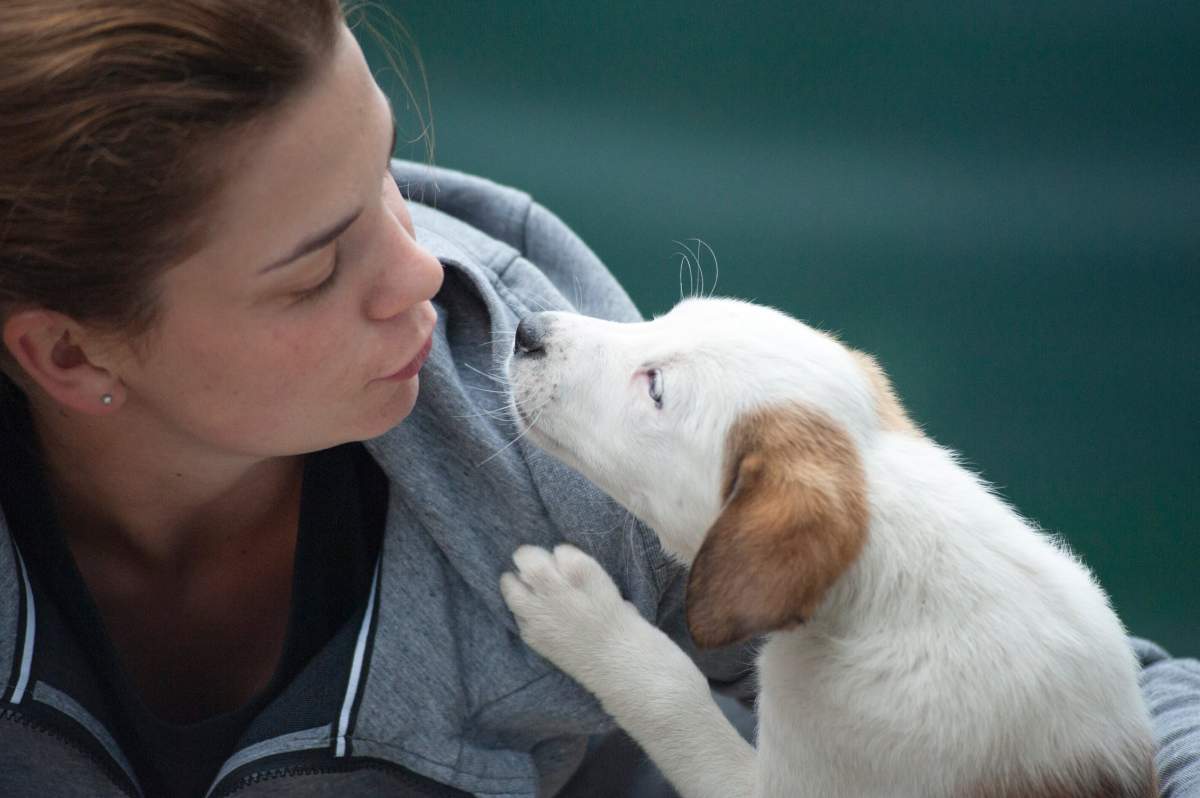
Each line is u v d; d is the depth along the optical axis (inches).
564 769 150.4
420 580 125.3
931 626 135.6
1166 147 315.0
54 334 99.7
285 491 129.9
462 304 142.1
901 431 150.3
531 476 138.7
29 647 112.0
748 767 150.5
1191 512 255.9
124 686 121.4
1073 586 142.3
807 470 135.6
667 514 147.4
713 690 181.5
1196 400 277.1
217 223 94.0
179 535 128.7
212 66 88.6
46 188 89.7
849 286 292.5
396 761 121.5
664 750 150.3
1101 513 256.4
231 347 102.1
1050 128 318.7
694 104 325.1
